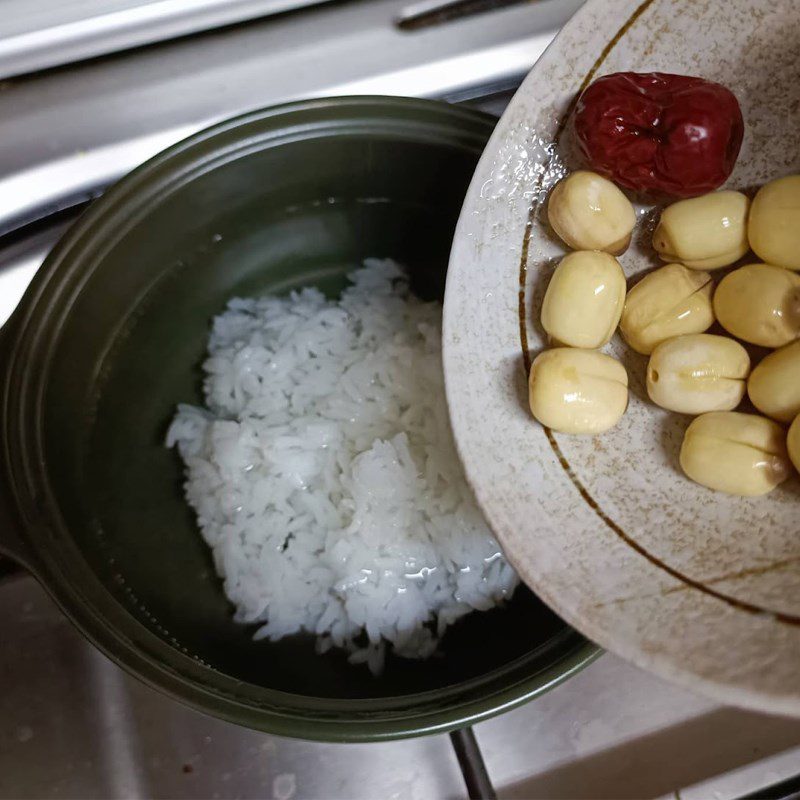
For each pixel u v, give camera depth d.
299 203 0.21
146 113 0.20
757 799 0.18
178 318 0.22
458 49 0.20
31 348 0.18
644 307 0.16
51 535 0.17
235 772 0.19
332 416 0.21
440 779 0.19
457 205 0.21
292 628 0.20
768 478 0.15
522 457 0.15
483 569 0.20
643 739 0.19
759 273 0.15
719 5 0.15
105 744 0.19
